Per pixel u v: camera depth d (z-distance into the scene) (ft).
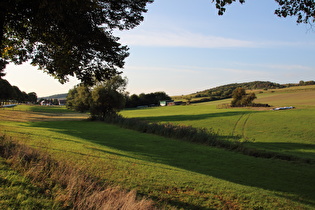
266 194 36.22
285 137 125.70
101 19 36.83
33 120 205.16
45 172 27.22
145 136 110.73
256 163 66.90
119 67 42.55
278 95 456.04
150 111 364.38
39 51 39.81
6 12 28.89
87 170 38.01
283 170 60.70
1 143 35.45
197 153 76.43
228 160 68.64
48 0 25.89
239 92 327.67
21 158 29.17
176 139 104.78
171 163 58.18
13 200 18.28
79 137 93.40
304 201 37.58
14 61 41.04
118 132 123.44
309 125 154.40
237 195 33.73
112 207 20.85
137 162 50.55
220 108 323.16
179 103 532.32
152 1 38.91
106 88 204.44
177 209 26.73
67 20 31.35
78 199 21.52
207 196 32.24
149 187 33.32
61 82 44.78
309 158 76.89
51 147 56.49
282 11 23.80
